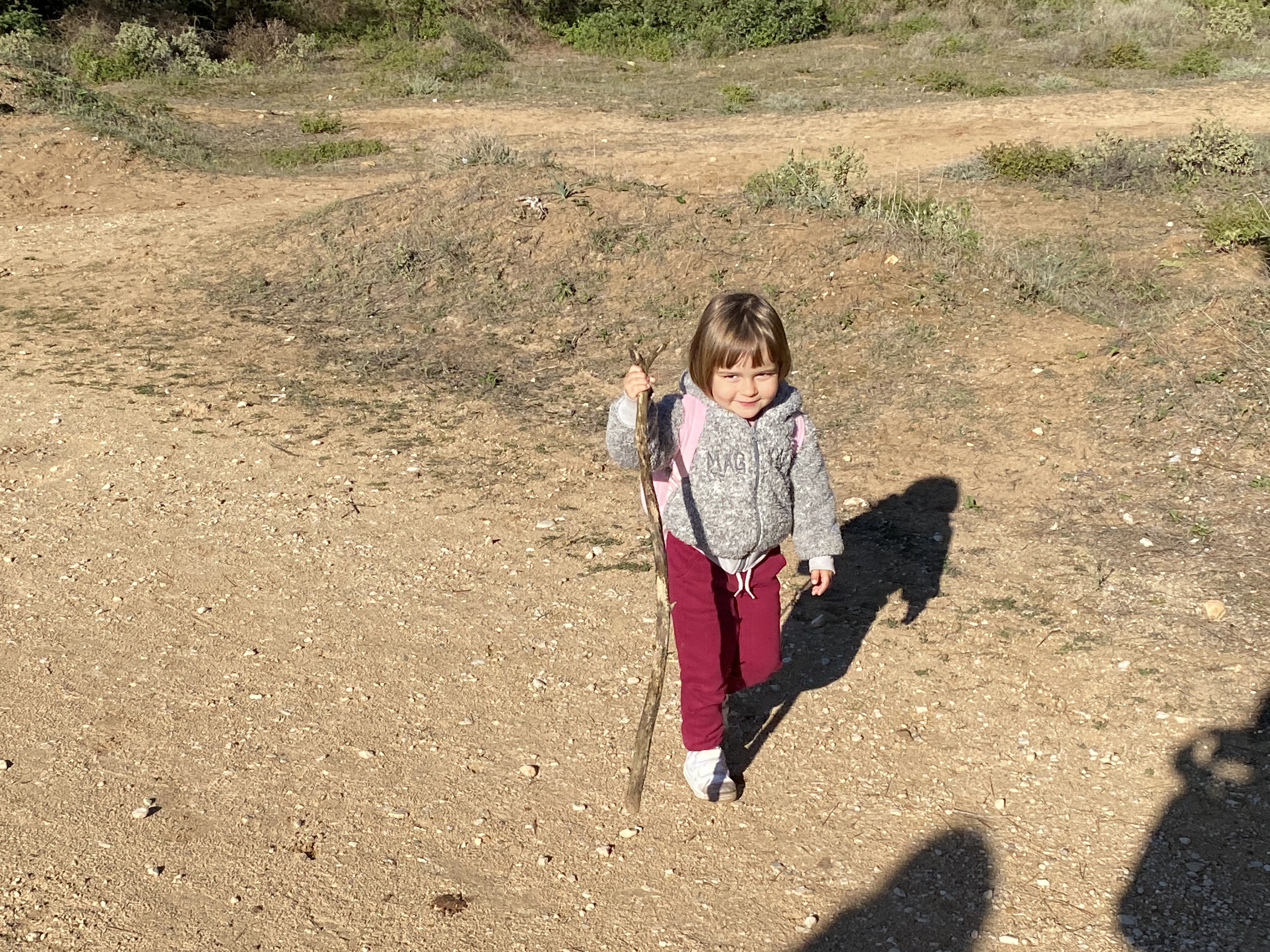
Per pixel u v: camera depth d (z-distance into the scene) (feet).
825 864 10.03
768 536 10.28
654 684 10.24
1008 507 16.76
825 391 22.00
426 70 73.41
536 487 18.79
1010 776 11.06
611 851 10.26
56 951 9.02
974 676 12.70
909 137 54.29
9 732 12.00
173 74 71.20
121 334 27.71
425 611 14.71
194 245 35.76
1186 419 18.25
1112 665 12.62
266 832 10.48
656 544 9.82
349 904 9.59
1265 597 13.50
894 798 10.85
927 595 14.52
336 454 20.34
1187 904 9.30
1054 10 86.84
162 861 10.08
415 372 24.71
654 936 9.25
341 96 67.92
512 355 25.48
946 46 77.66
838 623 14.03
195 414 22.35
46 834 10.40
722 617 10.61
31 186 46.62
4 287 32.48
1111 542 15.30
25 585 15.42
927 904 9.50
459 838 10.44
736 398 9.96
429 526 17.35
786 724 12.08
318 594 15.20
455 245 30.48
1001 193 40.68
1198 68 67.77
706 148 53.52
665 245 28.76
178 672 13.24
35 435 21.29
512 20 84.64
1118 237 33.76
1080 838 10.16
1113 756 11.20
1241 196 38.24
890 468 18.49
